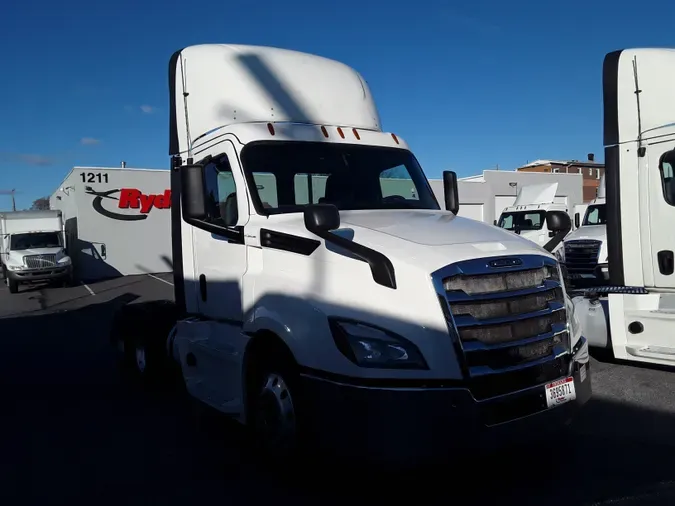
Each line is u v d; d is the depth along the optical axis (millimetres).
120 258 28625
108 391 7371
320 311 3920
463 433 3555
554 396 3945
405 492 4172
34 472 4816
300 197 4996
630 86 6484
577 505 3883
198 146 5734
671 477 4246
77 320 14305
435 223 4531
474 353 3648
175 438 5551
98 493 4383
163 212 29500
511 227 20000
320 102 5672
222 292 5223
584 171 72438
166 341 7191
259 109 5414
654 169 6352
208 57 5801
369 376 3602
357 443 3611
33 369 8828
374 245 3980
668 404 5809
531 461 4598
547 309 4074
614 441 4957
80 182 27703
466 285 3723
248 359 4660
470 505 3945
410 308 3652
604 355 7453
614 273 6746
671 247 6297
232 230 4988
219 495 4273
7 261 22609
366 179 5305
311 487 4344
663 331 6461
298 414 4043
